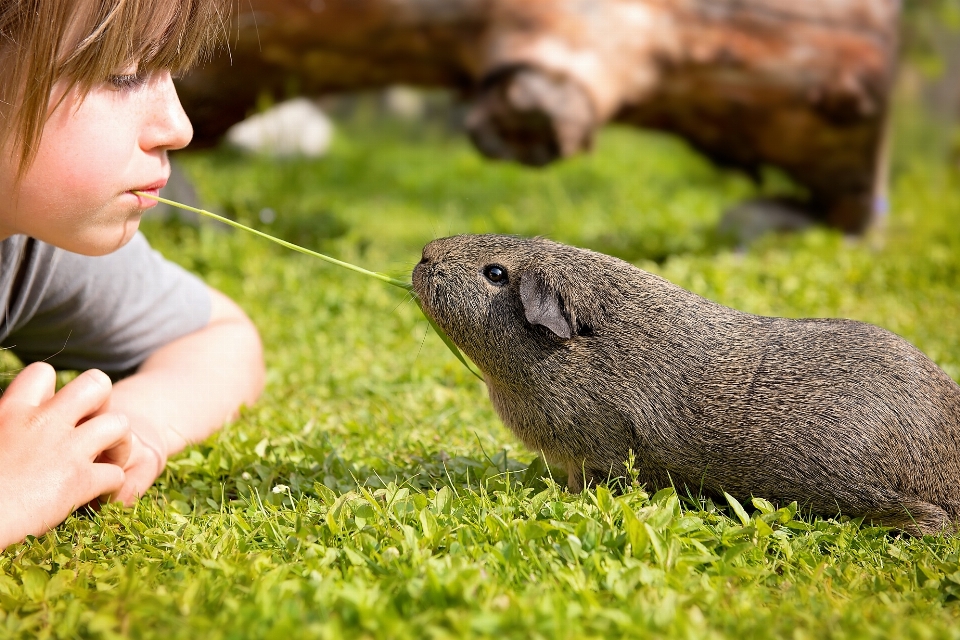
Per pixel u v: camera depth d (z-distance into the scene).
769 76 2.02
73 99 0.95
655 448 1.05
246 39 1.81
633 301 1.07
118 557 0.97
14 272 1.07
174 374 1.12
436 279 1.09
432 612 0.89
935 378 1.04
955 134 2.43
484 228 2.31
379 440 1.15
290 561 0.95
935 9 2.22
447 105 4.73
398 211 2.69
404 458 1.12
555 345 1.07
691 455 1.05
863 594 0.93
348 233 2.13
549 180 3.36
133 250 1.13
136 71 0.97
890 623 0.90
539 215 2.69
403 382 1.33
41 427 0.99
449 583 0.91
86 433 1.00
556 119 1.86
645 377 1.05
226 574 0.93
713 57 2.00
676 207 2.90
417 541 0.95
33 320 1.11
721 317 1.07
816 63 2.02
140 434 1.06
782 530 1.00
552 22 1.90
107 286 1.11
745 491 1.05
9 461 0.98
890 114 2.14
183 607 0.90
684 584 0.93
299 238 2.03
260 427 1.17
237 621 0.88
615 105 1.98
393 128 4.65
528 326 1.08
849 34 2.02
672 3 1.96
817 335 1.05
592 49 1.90
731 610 0.91
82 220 0.98
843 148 2.12
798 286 1.64
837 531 1.00
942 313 1.51
